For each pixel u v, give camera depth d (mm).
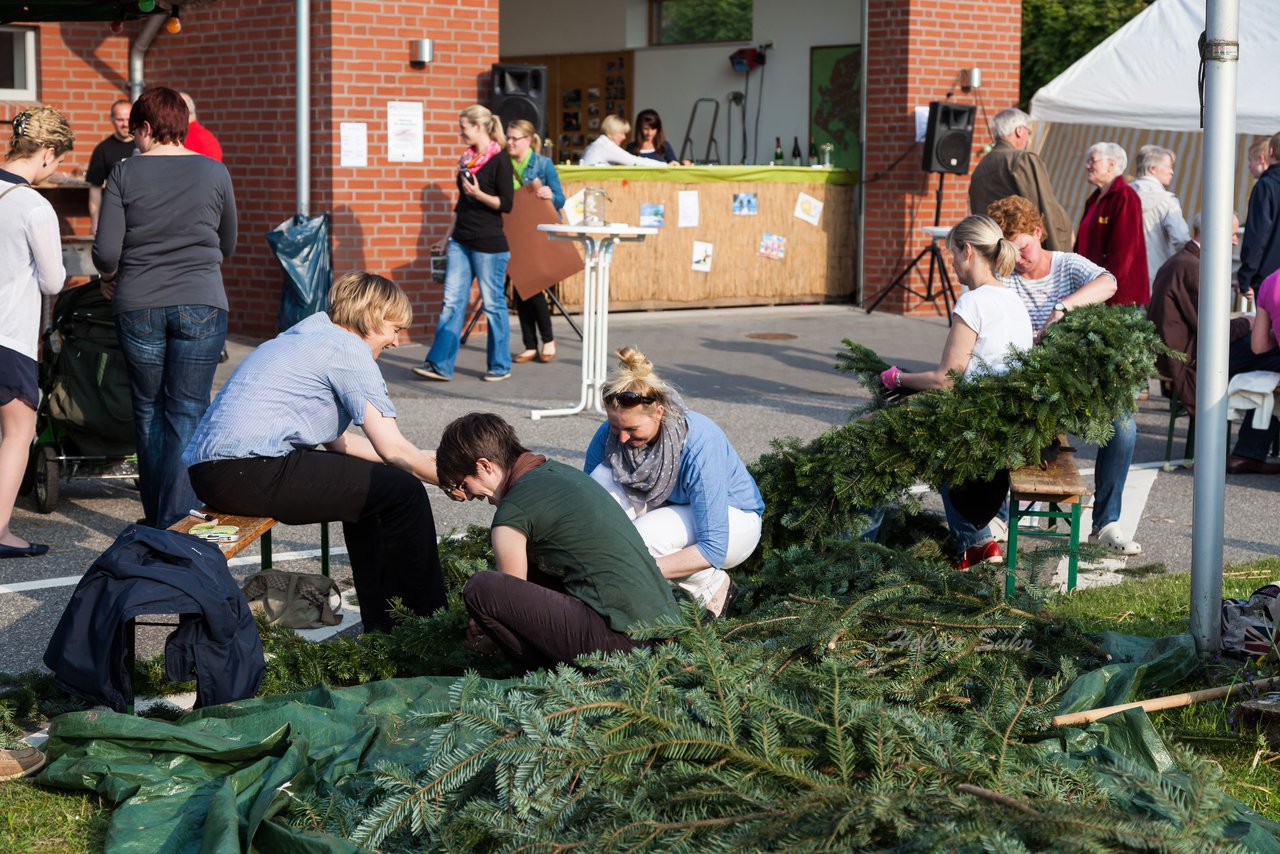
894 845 3250
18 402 6285
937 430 5574
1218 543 4711
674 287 15578
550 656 4375
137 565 4242
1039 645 4590
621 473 5133
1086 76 14461
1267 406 8188
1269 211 9008
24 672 4828
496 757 3570
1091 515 7227
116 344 7152
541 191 11867
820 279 16609
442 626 4828
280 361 5180
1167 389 8766
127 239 6359
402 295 5371
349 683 4816
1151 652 4703
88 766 3926
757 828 3191
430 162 12945
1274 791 3928
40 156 6254
